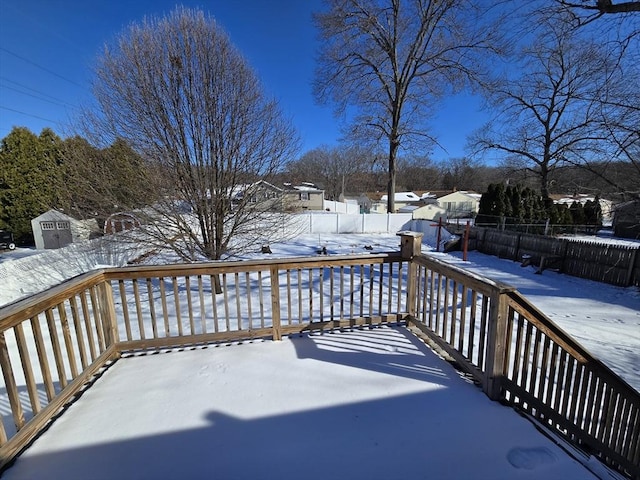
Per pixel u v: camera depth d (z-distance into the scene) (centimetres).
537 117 1691
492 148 1848
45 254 759
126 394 223
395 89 1922
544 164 1720
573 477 155
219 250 672
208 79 622
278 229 866
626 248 805
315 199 3088
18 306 173
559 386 239
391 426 189
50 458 167
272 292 307
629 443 267
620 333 523
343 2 1666
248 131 668
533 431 187
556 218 1795
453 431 185
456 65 1731
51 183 685
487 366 218
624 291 770
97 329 264
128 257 802
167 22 617
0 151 1748
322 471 157
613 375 251
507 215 1697
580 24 581
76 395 223
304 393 222
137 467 161
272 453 169
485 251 1301
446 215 2970
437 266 285
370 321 337
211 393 223
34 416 183
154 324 288
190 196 641
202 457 166
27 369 181
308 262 311
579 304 673
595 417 256
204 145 629
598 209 1994
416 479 153
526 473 157
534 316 219
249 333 306
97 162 624
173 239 660
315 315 501
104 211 635
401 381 237
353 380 238
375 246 1395
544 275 936
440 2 1619
